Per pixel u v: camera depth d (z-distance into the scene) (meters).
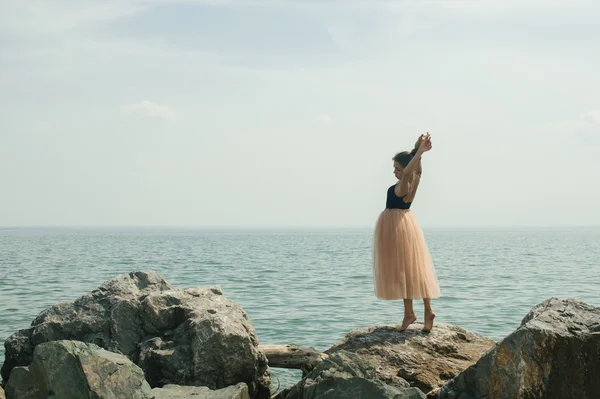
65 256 70.44
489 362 7.18
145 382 7.21
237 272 45.47
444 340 8.98
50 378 6.86
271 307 25.09
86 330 9.66
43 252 82.12
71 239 184.75
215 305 9.88
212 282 36.72
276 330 19.75
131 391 6.97
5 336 18.03
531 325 7.18
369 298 28.23
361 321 21.48
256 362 9.19
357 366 7.55
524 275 44.03
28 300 27.11
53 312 9.99
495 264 58.56
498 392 7.07
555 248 113.38
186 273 44.44
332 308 24.78
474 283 37.12
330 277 40.53
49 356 6.95
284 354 9.98
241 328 9.18
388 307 25.12
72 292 30.48
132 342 9.54
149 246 115.19
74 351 6.99
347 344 8.95
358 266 53.00
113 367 7.00
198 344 8.80
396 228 9.00
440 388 7.74
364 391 6.91
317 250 97.12
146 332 9.66
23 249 93.75
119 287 10.45
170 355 8.92
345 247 113.62
